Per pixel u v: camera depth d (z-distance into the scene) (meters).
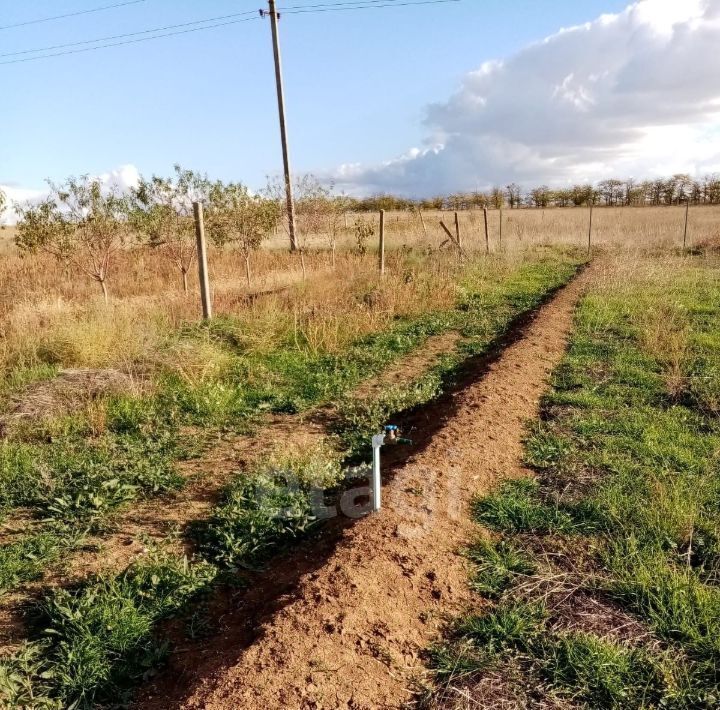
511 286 15.91
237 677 2.88
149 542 4.36
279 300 12.05
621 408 6.61
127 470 5.32
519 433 6.05
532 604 3.54
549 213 46.22
